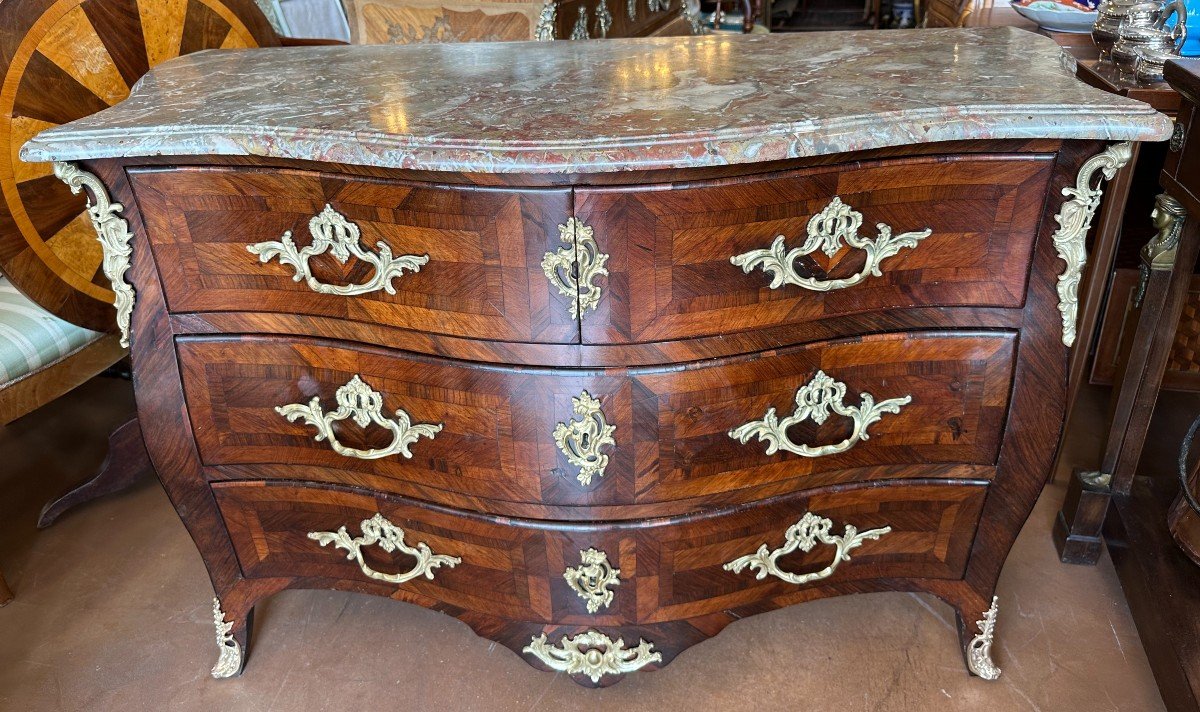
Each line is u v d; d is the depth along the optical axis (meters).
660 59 1.35
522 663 1.49
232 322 1.18
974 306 1.10
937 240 1.06
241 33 1.94
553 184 0.97
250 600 1.43
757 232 1.02
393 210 1.04
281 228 1.10
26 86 1.50
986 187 1.03
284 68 1.37
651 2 2.73
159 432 1.25
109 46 1.63
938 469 1.23
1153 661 1.40
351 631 1.57
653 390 1.10
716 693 1.42
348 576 1.39
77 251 1.63
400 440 1.20
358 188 1.04
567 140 0.94
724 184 0.98
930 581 1.35
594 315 1.05
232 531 1.35
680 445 1.15
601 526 1.21
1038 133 0.96
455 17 2.19
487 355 1.11
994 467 1.21
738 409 1.14
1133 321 1.52
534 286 1.04
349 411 1.21
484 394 1.13
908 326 1.12
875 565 1.33
